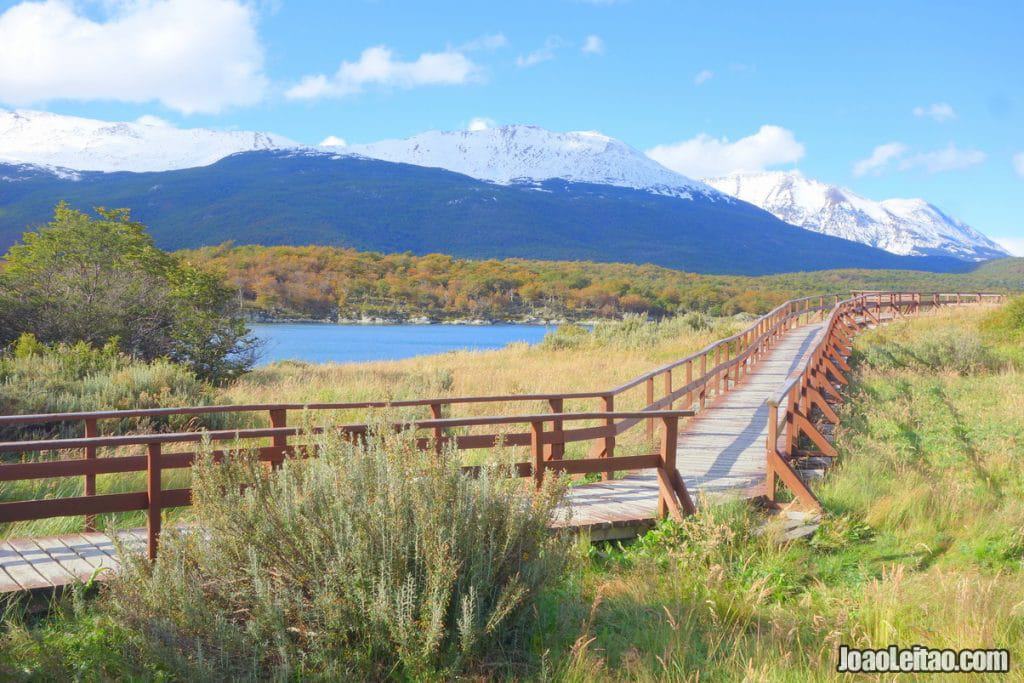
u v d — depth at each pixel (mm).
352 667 4414
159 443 6039
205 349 22641
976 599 5777
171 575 4496
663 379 21125
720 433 13719
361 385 18250
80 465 5918
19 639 4719
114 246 26875
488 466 5375
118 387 13914
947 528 8672
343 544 4539
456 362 27625
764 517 8594
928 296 43500
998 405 15812
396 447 4887
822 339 18047
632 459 8062
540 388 18312
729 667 4836
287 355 51156
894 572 6707
